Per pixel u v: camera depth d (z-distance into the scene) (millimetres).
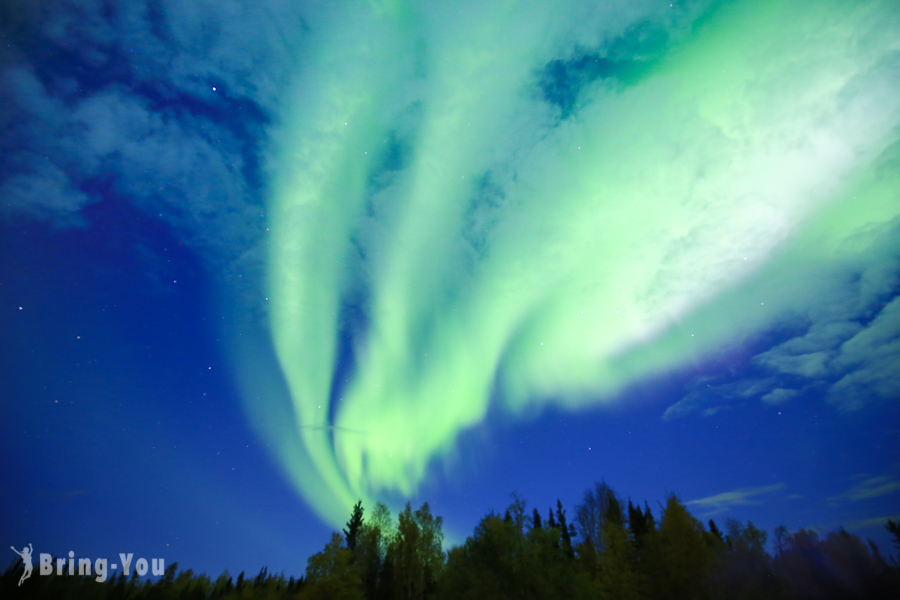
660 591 29922
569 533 51125
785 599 29516
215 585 47062
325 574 31516
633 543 39625
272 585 46781
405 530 40094
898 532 36531
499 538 24672
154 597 38688
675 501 34344
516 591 22781
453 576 24297
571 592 23453
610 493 51469
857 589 30312
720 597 29453
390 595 38500
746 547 32688
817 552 33031
